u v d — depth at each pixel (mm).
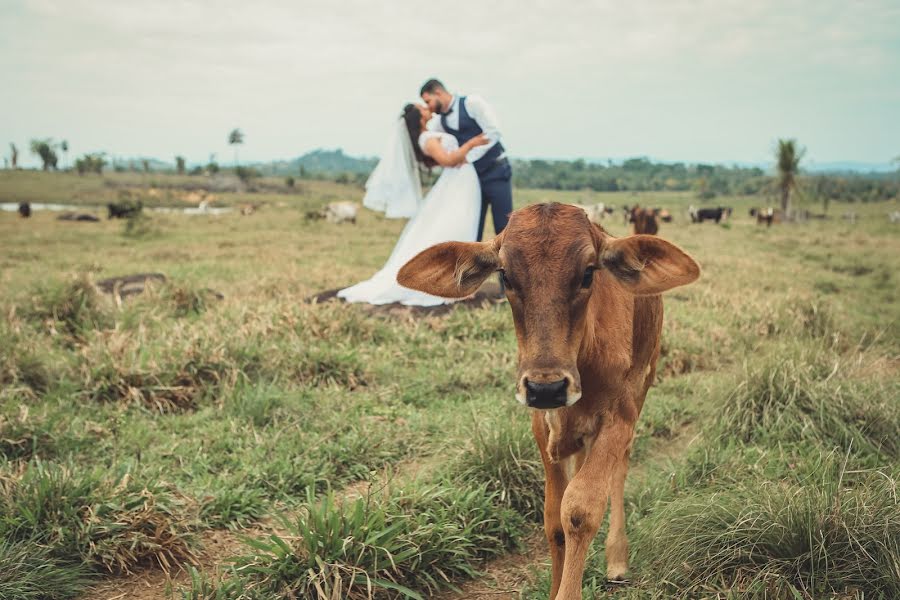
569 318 2740
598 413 3162
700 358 6941
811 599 2938
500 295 8641
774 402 5070
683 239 25141
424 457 4891
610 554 3471
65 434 4801
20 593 3158
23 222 33312
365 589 3305
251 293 10164
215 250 18234
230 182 95625
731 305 9070
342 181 117312
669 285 2875
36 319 7664
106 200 71875
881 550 3045
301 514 3887
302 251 18281
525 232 2809
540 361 2660
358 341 7117
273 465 4516
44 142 119812
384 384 6199
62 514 3623
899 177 112188
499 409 5336
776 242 22953
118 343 6082
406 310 8086
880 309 10516
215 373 5859
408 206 8336
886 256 17703
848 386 5184
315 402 5691
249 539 3299
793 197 45875
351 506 3711
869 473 3965
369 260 16125
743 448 4723
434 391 6137
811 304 8469
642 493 4117
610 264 2932
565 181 126938
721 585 3109
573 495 2889
